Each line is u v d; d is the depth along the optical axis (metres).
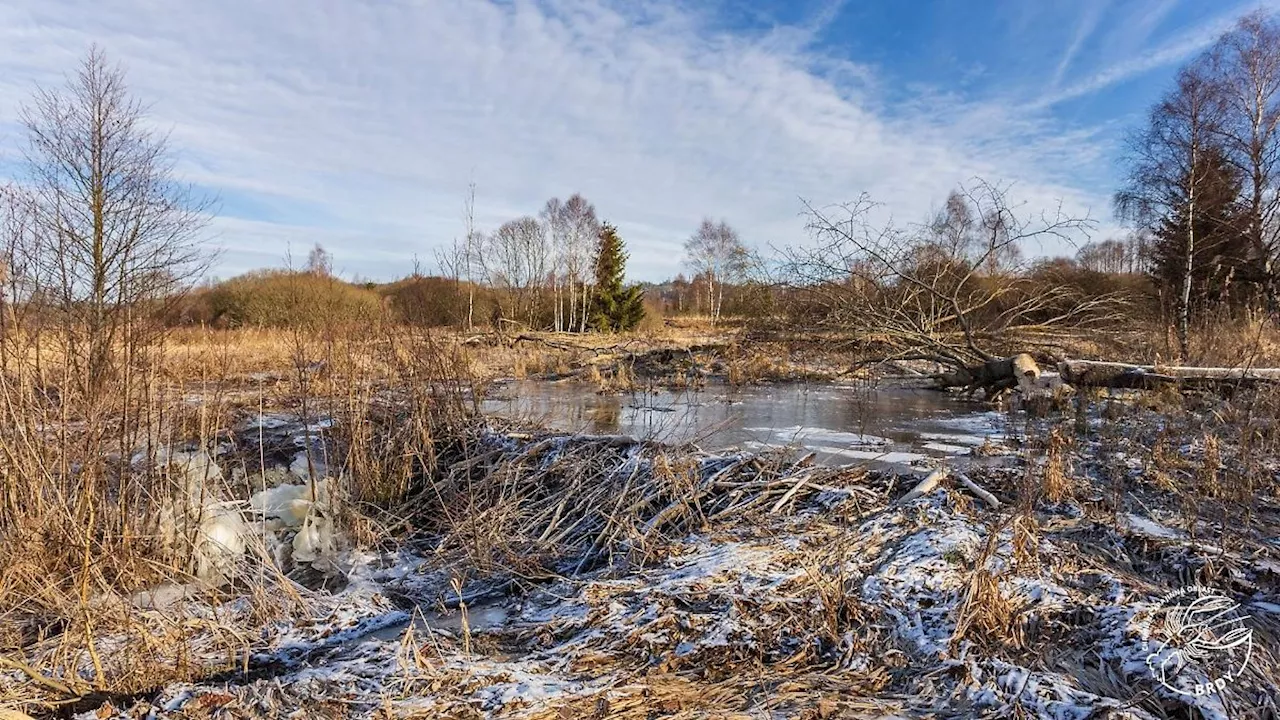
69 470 4.54
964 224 12.04
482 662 3.29
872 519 4.82
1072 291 12.36
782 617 3.51
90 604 3.80
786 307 13.55
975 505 5.08
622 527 5.14
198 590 4.37
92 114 13.39
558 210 34.44
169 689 2.97
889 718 2.66
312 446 7.45
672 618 3.53
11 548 4.01
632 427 8.87
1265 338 11.31
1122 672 2.90
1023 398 9.84
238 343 14.80
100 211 13.16
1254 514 4.85
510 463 6.43
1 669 3.27
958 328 12.43
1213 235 18.08
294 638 3.84
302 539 5.21
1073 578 3.75
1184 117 17.55
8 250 4.48
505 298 29.62
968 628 3.21
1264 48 17.95
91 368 4.66
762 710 2.75
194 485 5.11
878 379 13.46
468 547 5.18
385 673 3.11
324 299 18.00
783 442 7.80
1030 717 2.54
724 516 5.31
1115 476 5.45
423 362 7.37
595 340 20.00
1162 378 8.40
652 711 2.77
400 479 6.31
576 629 3.71
